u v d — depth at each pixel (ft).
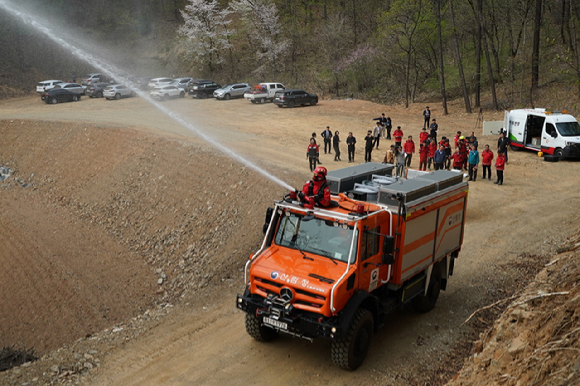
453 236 35.78
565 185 72.54
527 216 58.54
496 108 132.46
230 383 26.86
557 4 142.61
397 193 28.66
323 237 27.84
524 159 89.81
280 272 27.02
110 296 59.67
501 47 153.99
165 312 39.17
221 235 65.00
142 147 99.66
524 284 39.01
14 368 29.12
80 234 80.48
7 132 123.34
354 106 150.20
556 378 17.30
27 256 73.10
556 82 131.64
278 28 210.79
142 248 72.43
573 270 24.64
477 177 78.69
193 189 80.28
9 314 59.31
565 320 19.92
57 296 61.57
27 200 98.22
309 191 28.86
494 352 22.74
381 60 171.73
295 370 27.86
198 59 225.35
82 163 105.40
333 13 203.72
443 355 29.17
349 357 26.63
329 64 184.55
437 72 163.22
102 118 127.13
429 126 117.91
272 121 126.52
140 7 268.82
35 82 202.90
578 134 87.51
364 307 28.84
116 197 89.97
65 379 27.76
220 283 46.75
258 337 30.37
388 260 27.40
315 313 25.93
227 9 225.15
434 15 150.61
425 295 33.68
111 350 31.42
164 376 27.84
